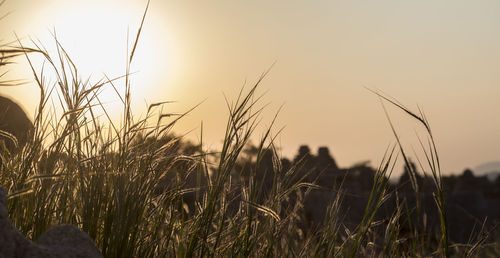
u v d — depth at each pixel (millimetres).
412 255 2275
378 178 2162
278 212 2344
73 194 2312
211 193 2152
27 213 2092
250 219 2178
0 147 2529
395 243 2291
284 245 2359
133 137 2258
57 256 1609
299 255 2354
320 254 2277
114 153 2266
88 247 1754
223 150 2174
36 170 2236
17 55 1968
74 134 2326
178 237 2357
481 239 2367
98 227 2113
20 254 1551
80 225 2162
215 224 2490
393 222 2238
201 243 2191
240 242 2244
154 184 2221
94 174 2158
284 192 2391
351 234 2396
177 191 2287
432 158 2098
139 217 2119
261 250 2363
